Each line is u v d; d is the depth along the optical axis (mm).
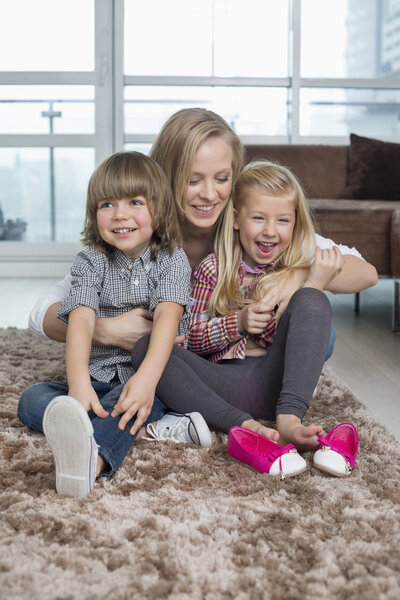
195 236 1545
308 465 1142
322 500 993
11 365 1890
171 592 760
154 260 1378
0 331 2412
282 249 1487
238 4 4570
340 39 4594
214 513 948
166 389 1279
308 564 817
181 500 996
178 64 4598
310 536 881
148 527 907
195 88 4625
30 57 4457
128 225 1279
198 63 4605
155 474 1094
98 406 1122
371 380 1864
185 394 1271
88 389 1134
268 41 4609
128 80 4562
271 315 1417
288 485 1053
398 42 4609
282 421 1165
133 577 786
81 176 4551
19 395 1575
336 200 3385
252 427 1194
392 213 2730
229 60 4617
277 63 4637
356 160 3781
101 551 839
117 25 4461
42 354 2043
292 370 1196
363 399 1669
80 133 4520
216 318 1410
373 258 2758
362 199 3711
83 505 976
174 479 1074
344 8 4566
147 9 4531
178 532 892
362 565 810
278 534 885
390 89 4641
